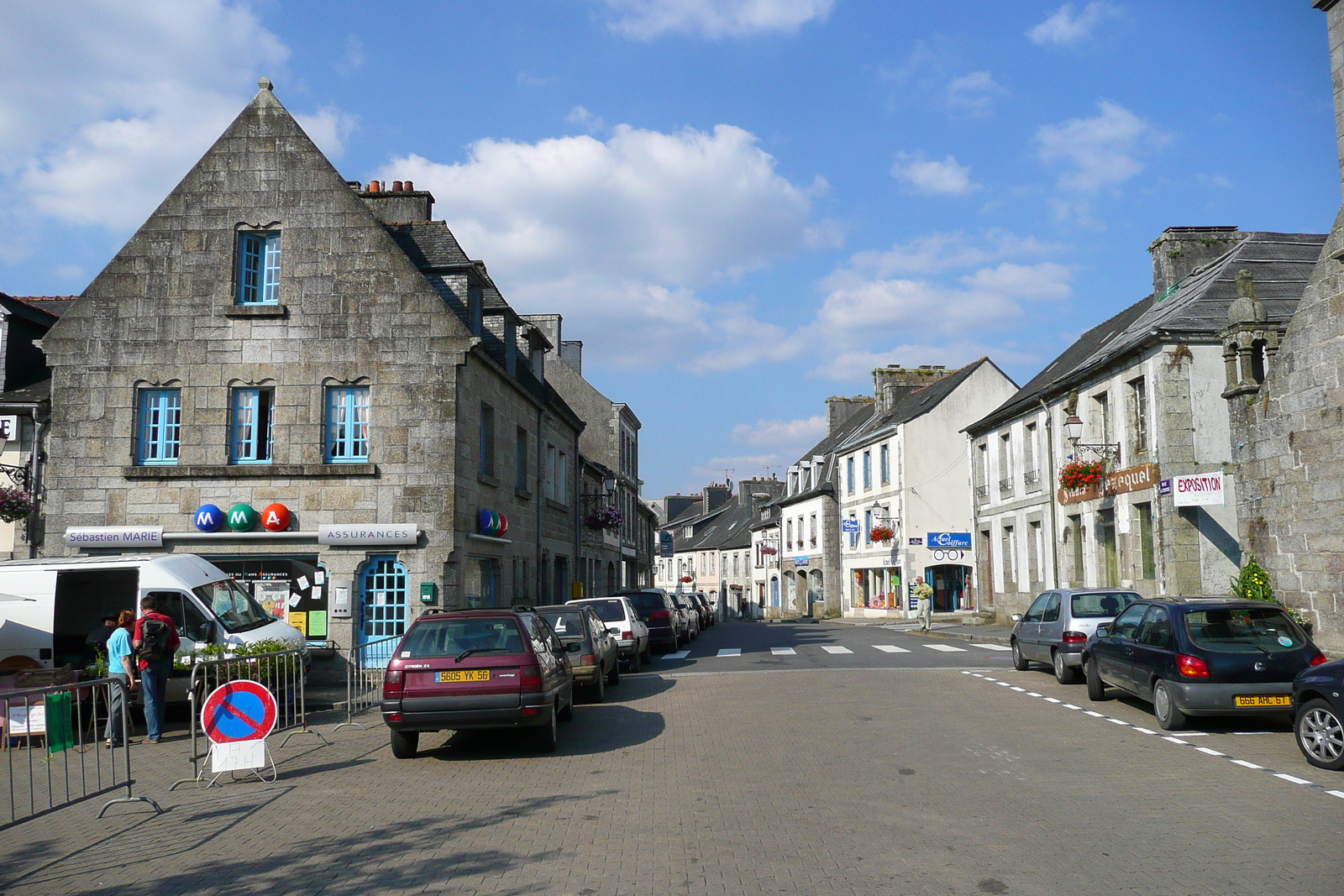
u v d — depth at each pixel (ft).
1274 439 49.88
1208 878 18.76
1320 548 46.55
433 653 33.45
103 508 57.67
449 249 66.03
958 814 24.17
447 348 58.90
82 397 58.49
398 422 58.44
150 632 39.04
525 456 80.74
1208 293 74.59
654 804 25.75
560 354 143.33
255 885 19.63
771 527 216.33
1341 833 22.03
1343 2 45.47
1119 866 19.65
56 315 76.33
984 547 118.21
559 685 36.14
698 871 19.76
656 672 65.26
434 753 34.88
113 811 26.76
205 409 58.44
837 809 24.89
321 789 29.07
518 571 76.18
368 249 59.41
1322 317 46.68
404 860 21.07
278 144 60.13
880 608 149.59
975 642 88.38
